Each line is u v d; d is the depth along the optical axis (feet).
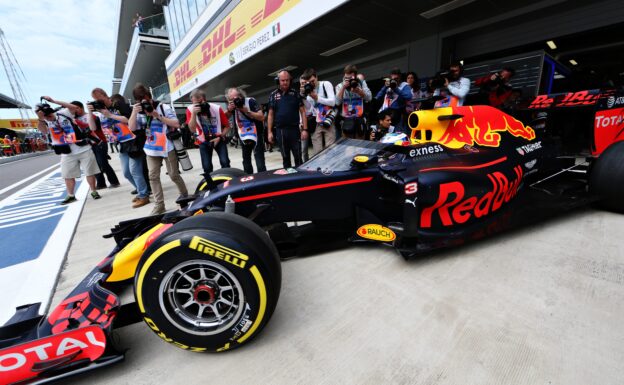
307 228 9.06
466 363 4.46
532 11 19.99
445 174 7.70
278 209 7.39
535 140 10.23
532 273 6.61
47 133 17.08
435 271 6.96
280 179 7.42
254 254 4.51
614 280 6.19
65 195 20.74
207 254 4.40
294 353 4.90
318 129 16.76
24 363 4.18
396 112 16.11
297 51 32.17
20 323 4.85
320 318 5.67
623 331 4.88
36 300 7.11
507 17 21.12
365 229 7.94
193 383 4.49
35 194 22.40
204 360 4.93
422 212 7.77
